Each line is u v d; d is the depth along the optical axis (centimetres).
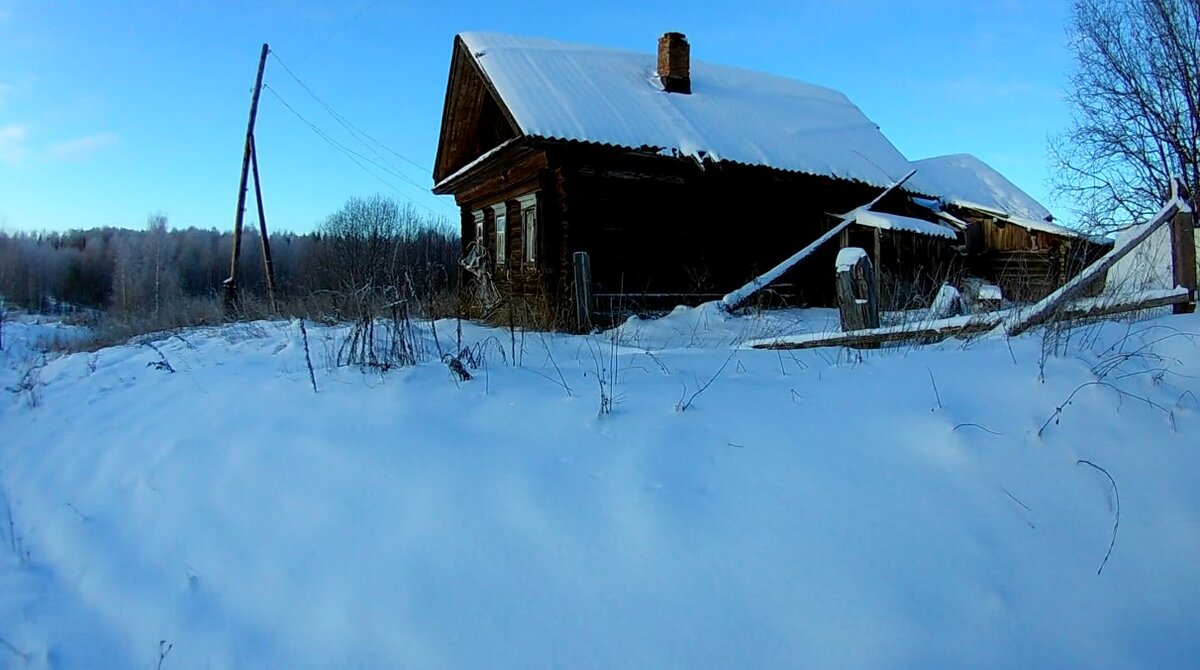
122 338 1298
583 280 873
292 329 920
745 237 1312
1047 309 541
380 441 402
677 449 355
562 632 250
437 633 255
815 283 1389
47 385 772
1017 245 1529
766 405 408
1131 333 502
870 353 525
